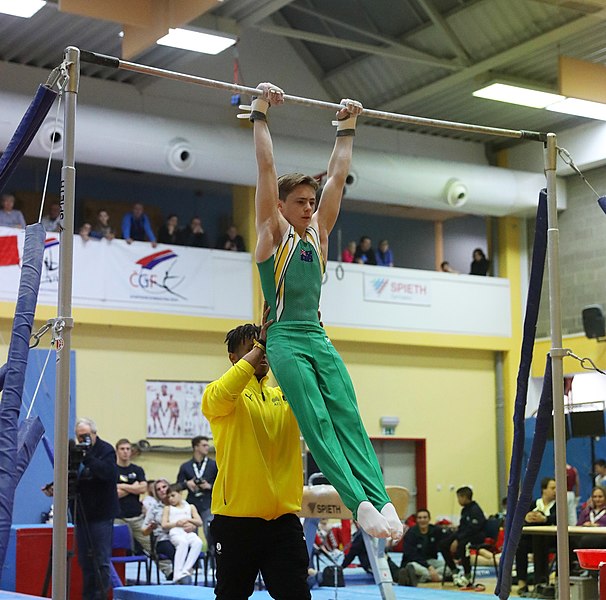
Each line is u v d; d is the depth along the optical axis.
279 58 18.69
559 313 6.62
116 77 17.02
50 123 14.87
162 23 11.12
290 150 16.89
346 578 14.02
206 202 22.05
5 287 15.48
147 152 15.72
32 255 5.56
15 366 5.18
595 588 11.40
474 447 20.42
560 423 6.48
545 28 15.51
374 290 19.30
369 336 19.09
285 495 5.12
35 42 15.67
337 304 18.83
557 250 6.67
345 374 5.13
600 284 19.12
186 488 13.55
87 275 16.22
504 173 19.30
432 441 19.92
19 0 12.41
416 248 24.30
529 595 12.20
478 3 15.66
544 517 12.74
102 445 9.58
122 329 16.73
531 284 7.07
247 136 16.64
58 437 4.98
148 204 21.23
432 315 19.89
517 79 17.70
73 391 15.97
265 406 5.24
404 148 19.78
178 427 17.08
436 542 14.19
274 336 5.07
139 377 16.80
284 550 5.13
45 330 5.14
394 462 19.72
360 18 17.31
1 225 15.81
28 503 13.99
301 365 4.96
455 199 18.59
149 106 17.31
